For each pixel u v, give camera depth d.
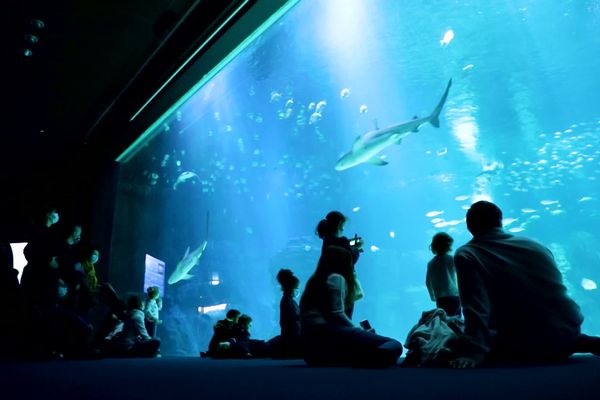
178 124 15.89
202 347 25.73
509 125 30.25
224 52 8.14
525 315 2.77
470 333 2.78
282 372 2.97
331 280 3.58
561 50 21.69
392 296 34.78
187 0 7.00
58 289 5.71
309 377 2.51
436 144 34.59
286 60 22.48
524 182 35.84
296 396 1.73
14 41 7.75
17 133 10.96
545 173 34.47
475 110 28.48
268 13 7.44
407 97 28.86
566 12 18.73
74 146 11.87
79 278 5.97
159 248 26.53
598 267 26.28
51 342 5.63
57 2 6.89
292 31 19.30
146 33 7.71
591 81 24.67
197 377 2.79
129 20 7.40
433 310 3.56
